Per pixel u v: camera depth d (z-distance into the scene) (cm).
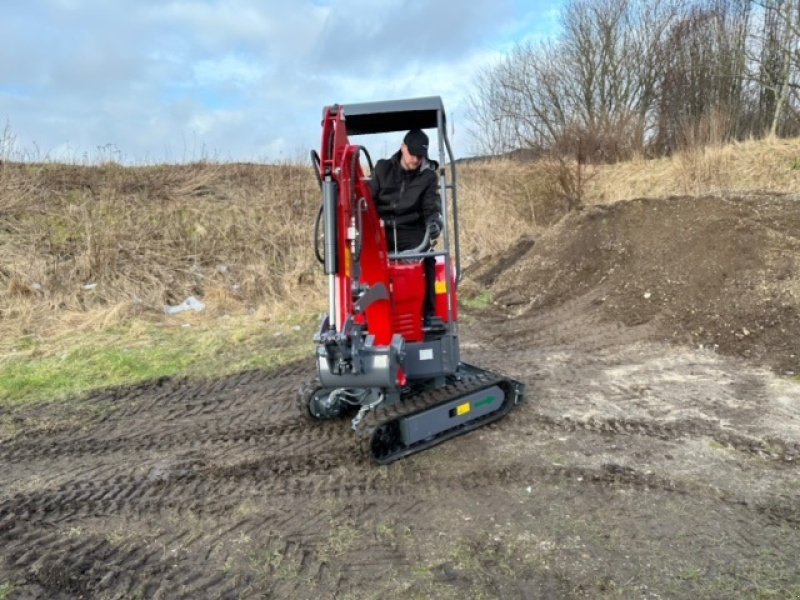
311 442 471
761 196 973
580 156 1481
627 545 328
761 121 2247
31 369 654
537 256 1052
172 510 381
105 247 973
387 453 435
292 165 1372
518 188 1498
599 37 2559
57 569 324
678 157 1562
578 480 397
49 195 1078
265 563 324
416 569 315
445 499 382
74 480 423
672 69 2294
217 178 1263
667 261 855
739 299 719
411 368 454
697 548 324
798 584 295
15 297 852
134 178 1203
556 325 795
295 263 1066
